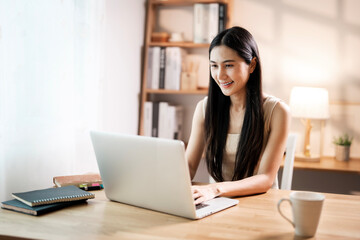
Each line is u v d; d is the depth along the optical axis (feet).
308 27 10.32
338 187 10.38
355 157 10.28
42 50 5.91
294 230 3.77
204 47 10.73
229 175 6.11
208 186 4.79
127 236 3.60
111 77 8.73
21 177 5.68
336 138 10.32
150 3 10.57
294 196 3.64
